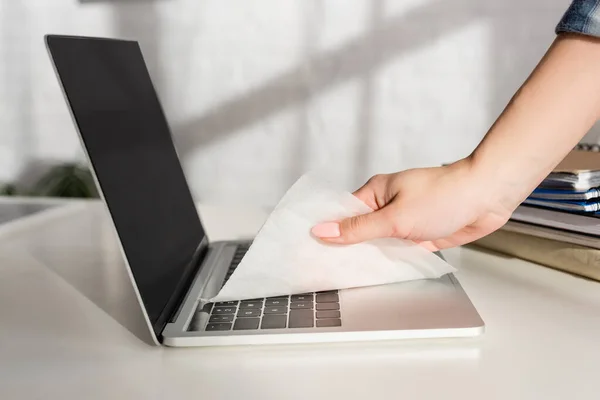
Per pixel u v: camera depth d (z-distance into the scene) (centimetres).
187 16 204
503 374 52
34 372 53
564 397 48
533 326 62
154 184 74
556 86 65
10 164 222
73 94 57
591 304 69
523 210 84
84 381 51
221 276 75
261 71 204
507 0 186
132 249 58
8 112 220
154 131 82
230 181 212
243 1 201
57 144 220
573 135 66
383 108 200
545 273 81
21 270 84
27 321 65
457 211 67
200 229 90
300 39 201
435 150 200
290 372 52
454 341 58
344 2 197
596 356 55
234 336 57
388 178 71
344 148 205
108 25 209
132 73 79
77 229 109
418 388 49
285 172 209
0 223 124
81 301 71
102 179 57
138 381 51
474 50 192
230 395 48
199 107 209
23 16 212
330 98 203
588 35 63
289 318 61
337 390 49
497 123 68
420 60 195
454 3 190
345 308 63
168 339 57
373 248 68
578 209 77
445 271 70
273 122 207
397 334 57
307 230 66
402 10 194
